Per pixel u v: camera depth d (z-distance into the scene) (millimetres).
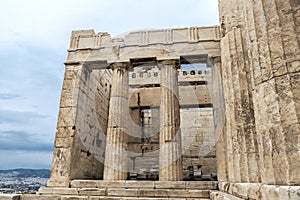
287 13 4344
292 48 4156
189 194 11891
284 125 3949
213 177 21906
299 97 3898
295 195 3510
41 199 11867
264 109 4453
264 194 4262
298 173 3652
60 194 13078
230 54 9984
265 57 4508
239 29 10078
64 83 16719
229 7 10602
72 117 15695
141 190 12320
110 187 13484
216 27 16531
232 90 9602
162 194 12055
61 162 14758
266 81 4430
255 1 4934
